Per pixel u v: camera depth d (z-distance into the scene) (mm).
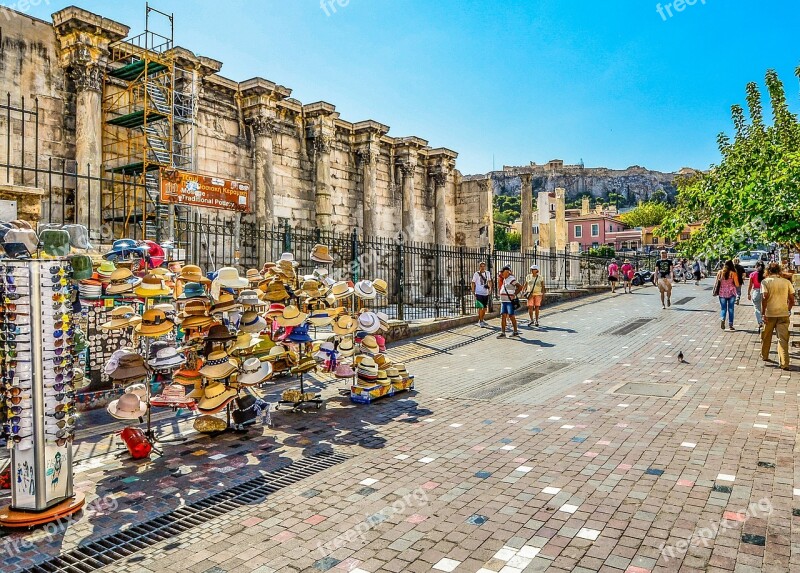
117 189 17062
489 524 4758
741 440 6547
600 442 6789
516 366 12125
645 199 179750
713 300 24109
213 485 5820
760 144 12266
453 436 7359
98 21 15805
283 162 24031
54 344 5062
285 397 9023
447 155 32750
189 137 18375
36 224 8070
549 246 33781
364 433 7598
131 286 6926
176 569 4176
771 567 3865
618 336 15469
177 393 7266
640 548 4227
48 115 15812
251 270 9617
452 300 25156
